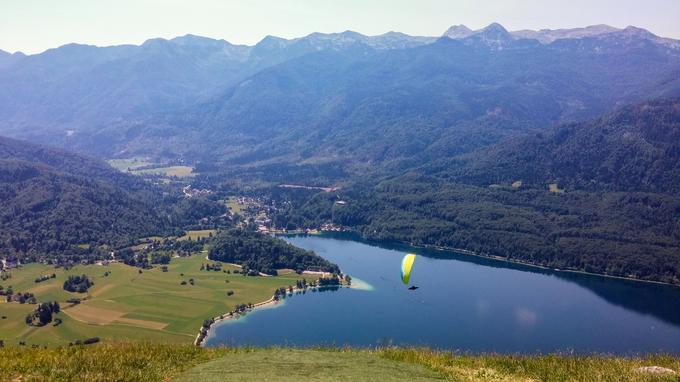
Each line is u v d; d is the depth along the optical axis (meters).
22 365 30.06
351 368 32.31
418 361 35.06
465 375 31.39
